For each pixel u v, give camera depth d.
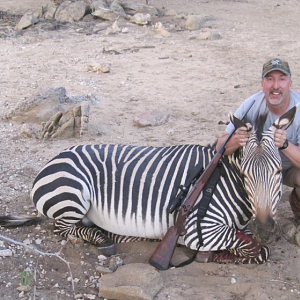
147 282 2.81
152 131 5.06
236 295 2.83
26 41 9.30
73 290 2.80
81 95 5.63
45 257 3.12
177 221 2.97
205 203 2.97
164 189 3.07
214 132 5.03
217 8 13.73
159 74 7.32
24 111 5.16
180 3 14.38
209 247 2.98
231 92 6.45
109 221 3.15
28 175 4.07
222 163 3.06
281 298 2.79
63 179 3.11
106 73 7.30
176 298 2.78
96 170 3.18
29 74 7.03
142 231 3.12
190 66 7.81
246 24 11.54
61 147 4.62
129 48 8.95
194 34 10.34
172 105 5.89
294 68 7.52
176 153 3.21
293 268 3.03
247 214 3.05
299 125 3.20
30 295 2.77
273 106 3.22
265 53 8.68
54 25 10.66
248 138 2.88
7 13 11.89
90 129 5.04
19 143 4.69
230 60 8.22
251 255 3.00
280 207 3.70
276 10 13.38
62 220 3.20
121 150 3.29
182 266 3.05
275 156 2.78
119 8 11.66
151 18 11.88
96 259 3.17
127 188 3.11
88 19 11.43
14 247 3.18
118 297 2.78
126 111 5.62
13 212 3.56
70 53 8.50
